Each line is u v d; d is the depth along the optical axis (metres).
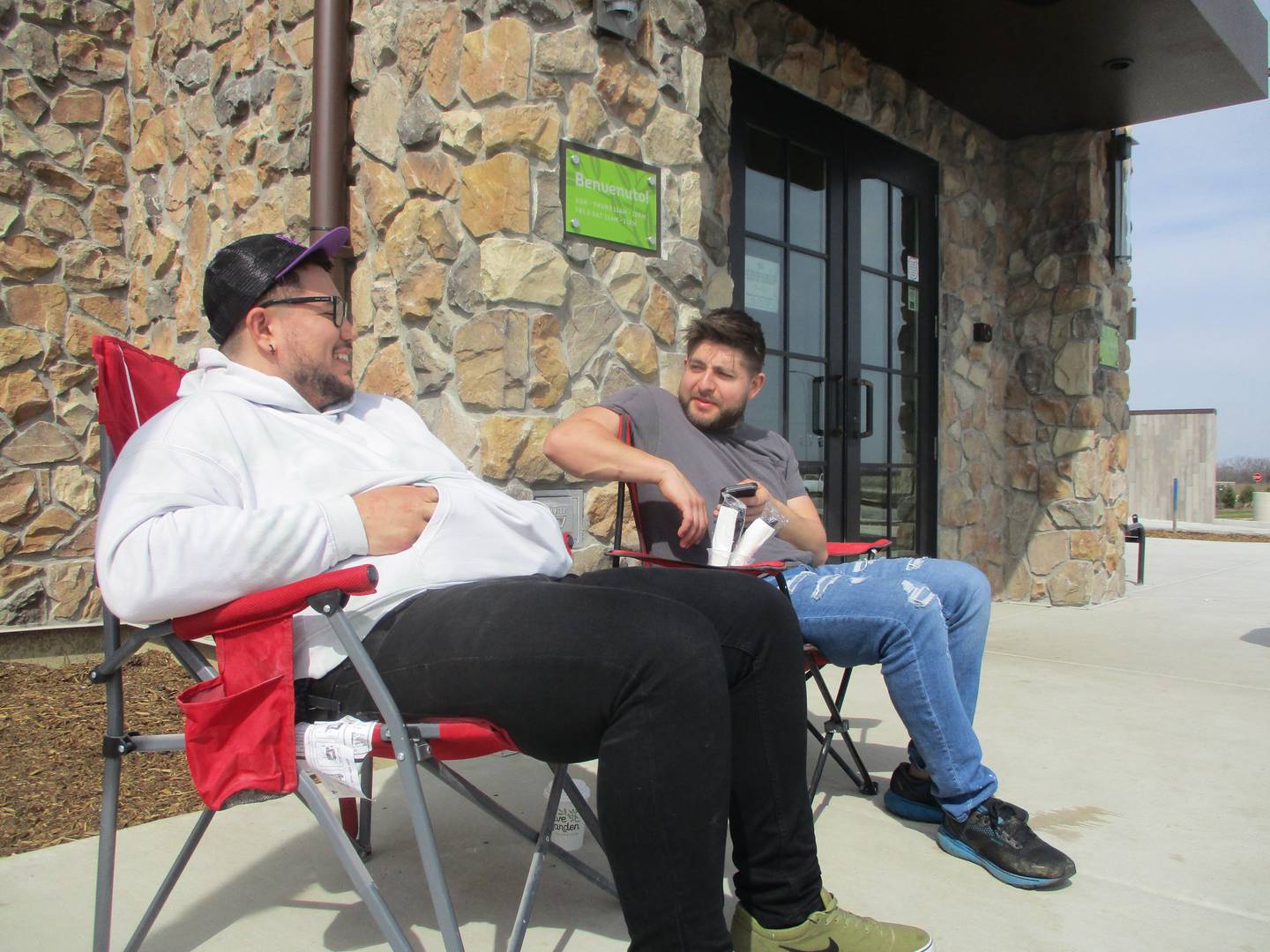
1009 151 6.51
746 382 2.52
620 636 1.41
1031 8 4.62
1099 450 6.28
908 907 2.02
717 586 1.66
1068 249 6.27
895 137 5.62
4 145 4.19
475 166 2.99
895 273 5.78
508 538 1.75
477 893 2.05
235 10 3.77
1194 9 4.58
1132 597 6.68
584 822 2.09
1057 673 4.20
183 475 1.52
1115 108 5.88
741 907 1.71
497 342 2.94
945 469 6.07
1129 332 6.79
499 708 1.45
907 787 2.52
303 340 1.79
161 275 4.26
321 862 2.19
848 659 2.31
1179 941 1.89
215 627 1.46
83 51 4.41
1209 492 16.36
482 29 3.00
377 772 2.79
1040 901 2.06
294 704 1.48
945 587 2.34
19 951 1.77
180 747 1.56
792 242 5.10
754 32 4.66
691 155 3.48
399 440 1.94
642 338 3.31
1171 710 3.59
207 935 1.85
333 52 3.28
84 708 3.26
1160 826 2.48
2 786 2.55
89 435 4.38
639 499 2.45
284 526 1.48
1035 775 2.86
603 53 3.19
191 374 1.81
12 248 4.20
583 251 3.13
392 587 1.61
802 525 2.48
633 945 1.41
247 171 3.68
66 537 4.29
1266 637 5.08
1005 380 6.51
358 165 3.35
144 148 4.42
